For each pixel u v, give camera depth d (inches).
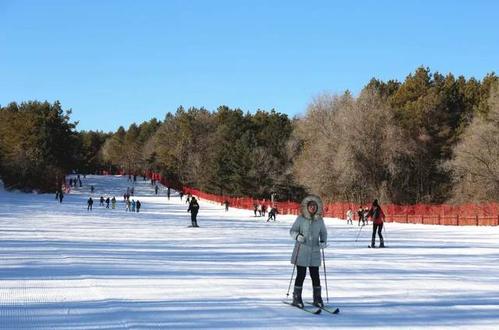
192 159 4933.6
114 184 4584.2
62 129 4111.7
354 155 2832.2
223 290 455.5
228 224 1729.8
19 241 913.5
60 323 332.2
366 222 1850.4
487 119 2566.4
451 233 1360.7
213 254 773.9
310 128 3223.4
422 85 3577.8
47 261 637.3
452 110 3319.4
